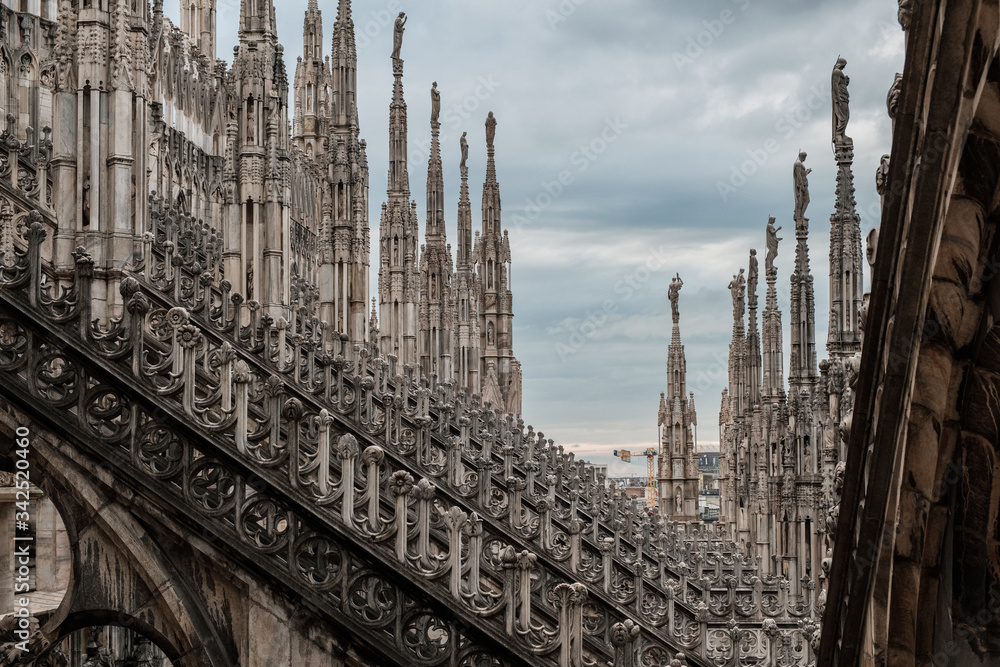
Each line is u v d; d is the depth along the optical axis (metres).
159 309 18.19
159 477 10.93
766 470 42.62
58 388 11.27
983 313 6.14
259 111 28.22
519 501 17.55
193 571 10.91
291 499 10.81
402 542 10.65
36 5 33.03
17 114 32.06
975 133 5.46
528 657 10.37
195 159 45.03
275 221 28.23
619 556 22.44
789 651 15.73
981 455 6.64
